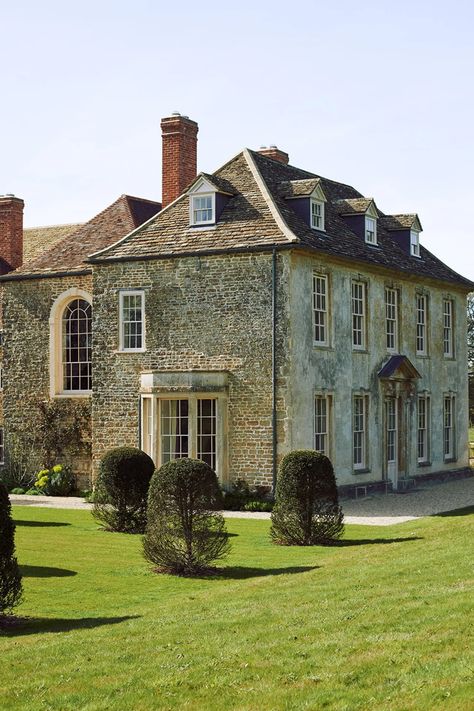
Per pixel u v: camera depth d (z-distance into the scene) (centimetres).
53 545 2050
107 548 2012
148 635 1220
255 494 2759
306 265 2842
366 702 906
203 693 970
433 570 1543
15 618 1405
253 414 2778
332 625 1184
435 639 1073
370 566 1648
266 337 2775
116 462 2258
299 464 2078
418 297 3575
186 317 2894
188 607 1416
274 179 3148
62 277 3319
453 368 3812
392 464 3334
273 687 968
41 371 3356
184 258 2902
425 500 2986
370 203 3312
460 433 3866
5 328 3416
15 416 3391
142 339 2964
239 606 1380
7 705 967
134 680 1020
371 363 3188
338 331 2998
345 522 2452
